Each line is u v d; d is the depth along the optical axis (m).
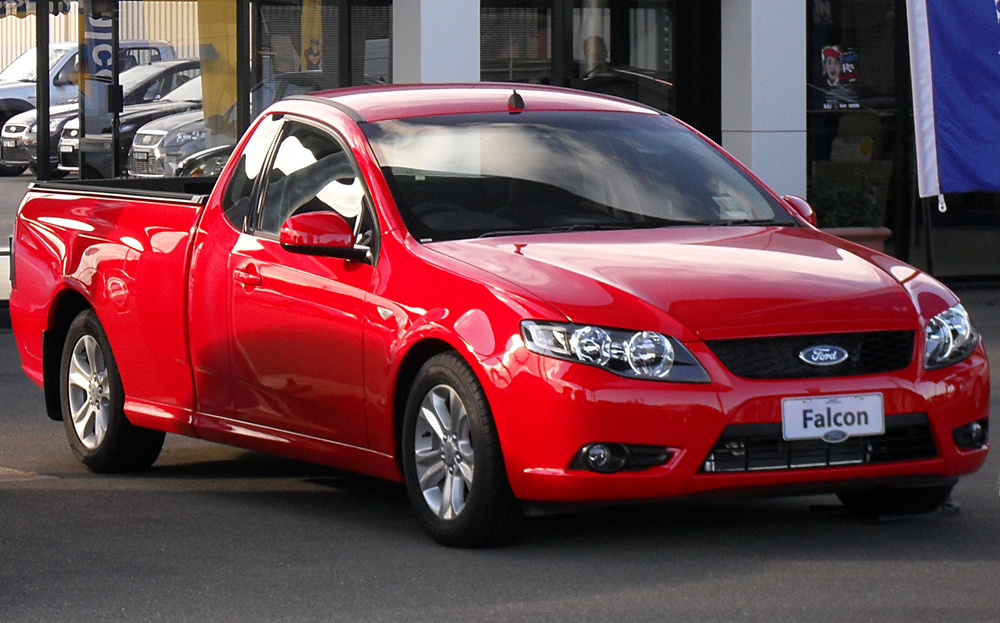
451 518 6.93
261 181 8.38
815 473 6.60
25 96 16.70
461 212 7.58
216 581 6.45
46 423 10.88
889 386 6.68
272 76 17.64
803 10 18.45
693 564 6.59
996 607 5.87
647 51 19.03
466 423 6.84
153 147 17.23
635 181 8.09
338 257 7.52
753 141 18.36
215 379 8.38
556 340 6.53
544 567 6.58
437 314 6.94
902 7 19.19
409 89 8.73
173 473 9.12
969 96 15.40
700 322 6.56
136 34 17.09
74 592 6.29
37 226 9.91
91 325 9.25
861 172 19.27
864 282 7.00
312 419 7.77
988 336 15.08
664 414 6.44
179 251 8.63
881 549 6.84
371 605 6.04
